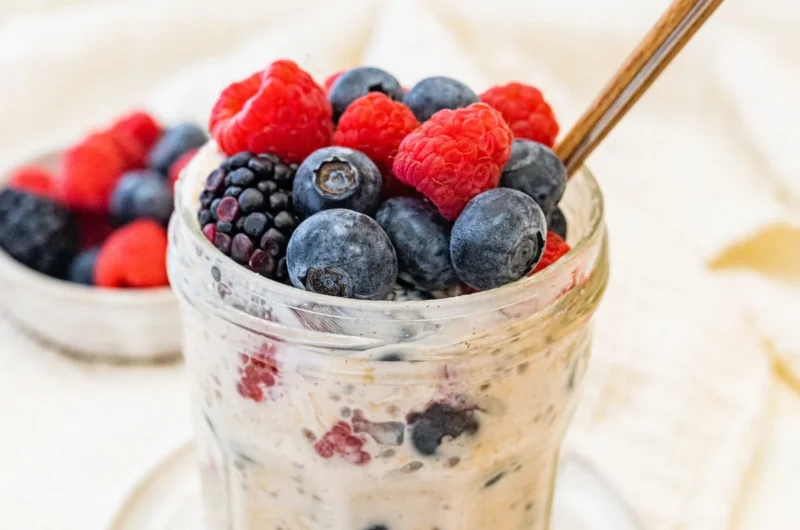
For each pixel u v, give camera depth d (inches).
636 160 21.4
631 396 14.2
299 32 23.5
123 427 13.9
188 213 9.6
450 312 8.7
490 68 21.8
